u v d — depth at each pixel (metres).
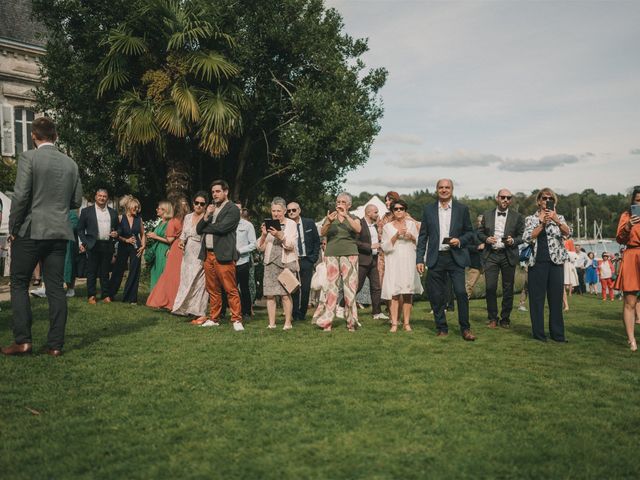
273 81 17.73
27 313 6.10
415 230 8.44
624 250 7.38
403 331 8.41
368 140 18.48
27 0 26.06
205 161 18.81
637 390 5.06
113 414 4.24
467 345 7.18
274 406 4.43
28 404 4.46
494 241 9.15
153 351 6.51
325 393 4.80
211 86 15.55
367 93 19.03
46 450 3.55
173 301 9.76
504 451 3.57
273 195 20.33
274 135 18.62
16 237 5.98
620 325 9.66
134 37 14.95
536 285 7.75
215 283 8.59
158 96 14.73
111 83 15.30
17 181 5.86
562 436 3.86
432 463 3.40
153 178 18.66
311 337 7.70
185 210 15.98
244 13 16.84
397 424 4.05
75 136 16.39
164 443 3.68
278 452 3.55
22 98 24.23
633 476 3.26
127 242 10.93
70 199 6.25
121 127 14.62
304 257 10.02
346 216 8.60
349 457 3.47
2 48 23.50
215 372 5.49
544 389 5.03
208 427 3.96
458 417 4.21
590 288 24.28
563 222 7.70
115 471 3.26
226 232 8.18
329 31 18.23
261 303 13.40
